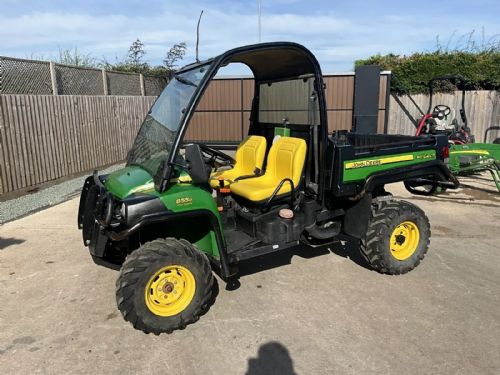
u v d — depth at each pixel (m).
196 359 2.71
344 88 12.41
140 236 3.25
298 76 3.74
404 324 3.09
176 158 2.96
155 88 12.82
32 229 5.24
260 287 3.70
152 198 2.83
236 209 3.82
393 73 12.33
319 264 4.19
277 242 3.53
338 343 2.87
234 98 13.05
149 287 2.88
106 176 3.64
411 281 3.80
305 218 3.65
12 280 3.83
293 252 4.50
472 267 4.12
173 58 16.31
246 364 2.66
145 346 2.85
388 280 3.82
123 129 10.51
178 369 2.61
